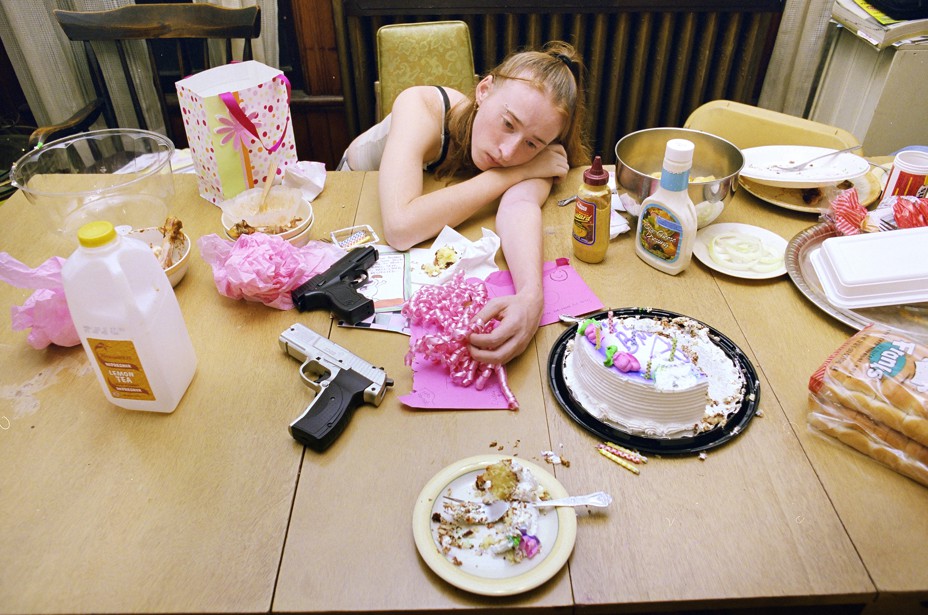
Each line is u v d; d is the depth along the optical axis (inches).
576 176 53.8
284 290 39.3
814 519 27.5
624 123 88.7
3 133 86.4
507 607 24.7
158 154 53.8
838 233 44.1
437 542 26.7
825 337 37.0
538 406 32.9
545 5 76.5
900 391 28.6
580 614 25.1
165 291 31.3
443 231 45.3
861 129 77.5
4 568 26.0
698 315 38.7
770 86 83.3
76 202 45.9
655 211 40.8
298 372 35.1
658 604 25.0
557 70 47.3
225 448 30.8
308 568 25.9
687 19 78.2
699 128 60.1
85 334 29.9
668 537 26.9
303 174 50.6
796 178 47.3
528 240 42.5
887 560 26.0
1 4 74.0
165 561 26.2
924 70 70.0
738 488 28.8
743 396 33.0
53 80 77.9
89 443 31.1
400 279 41.8
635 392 30.7
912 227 41.2
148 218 46.8
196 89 48.6
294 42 89.5
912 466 28.5
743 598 24.9
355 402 32.5
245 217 45.4
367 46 82.4
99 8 76.1
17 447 30.8
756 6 77.4
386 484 29.2
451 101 54.4
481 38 81.7
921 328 36.3
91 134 52.2
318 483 29.2
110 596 25.0
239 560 26.2
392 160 48.7
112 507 28.2
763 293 40.5
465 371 34.1
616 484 29.0
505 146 47.3
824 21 76.3
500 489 28.1
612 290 40.8
